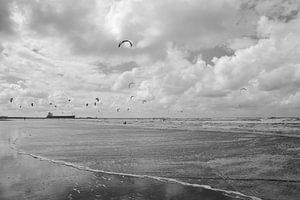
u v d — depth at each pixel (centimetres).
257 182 948
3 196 857
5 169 1266
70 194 866
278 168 1151
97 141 2462
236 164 1259
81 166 1306
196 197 810
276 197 788
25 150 1916
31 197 842
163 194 849
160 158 1470
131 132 3769
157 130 4097
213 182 968
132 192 878
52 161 1454
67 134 3484
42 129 5025
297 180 955
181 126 5212
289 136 2492
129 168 1243
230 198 790
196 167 1220
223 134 2930
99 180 1038
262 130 3356
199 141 2273
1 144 2362
